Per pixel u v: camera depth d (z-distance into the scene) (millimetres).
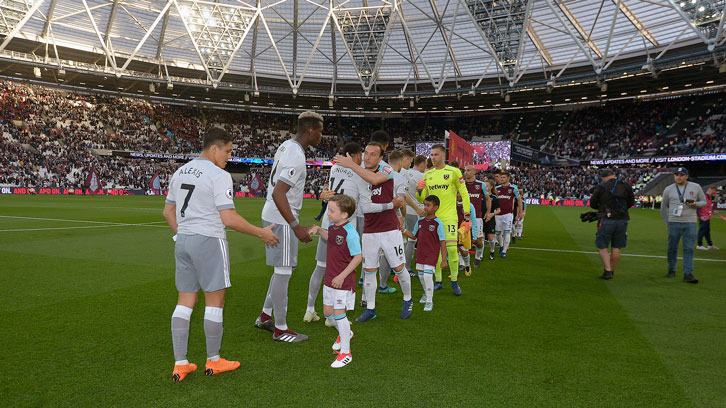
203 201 3018
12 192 32844
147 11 33906
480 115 52031
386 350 3619
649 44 32031
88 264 7117
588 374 3150
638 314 4781
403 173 6773
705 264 8250
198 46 38031
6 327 3977
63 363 3201
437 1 32250
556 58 36094
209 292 3086
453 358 3438
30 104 40438
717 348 3713
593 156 43344
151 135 46062
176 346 2965
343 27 36250
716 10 25578
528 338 3943
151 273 6508
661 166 40750
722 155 34781
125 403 2637
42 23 32781
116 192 37531
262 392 2818
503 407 2645
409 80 42625
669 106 41594
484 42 35312
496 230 9172
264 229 3160
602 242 6816
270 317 4129
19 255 7773
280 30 37188
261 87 42906
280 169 3672
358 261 3477
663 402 2738
